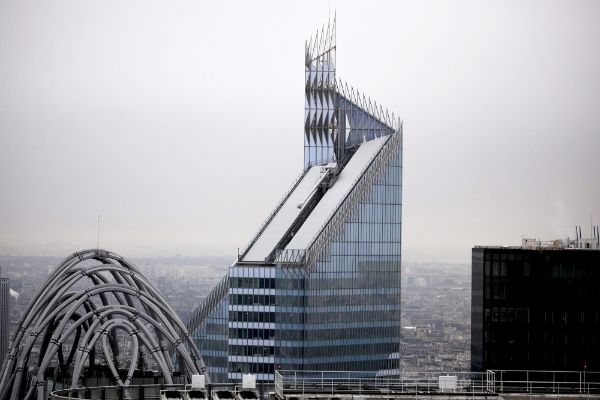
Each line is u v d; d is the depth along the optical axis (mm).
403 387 187500
